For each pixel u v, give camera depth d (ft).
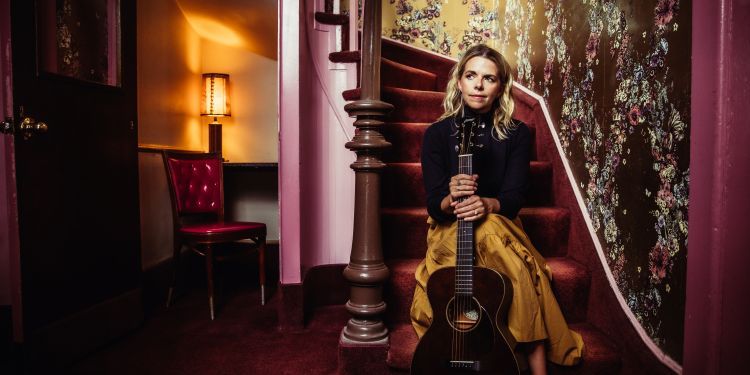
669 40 4.85
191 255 12.30
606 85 6.27
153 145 10.97
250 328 8.17
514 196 5.62
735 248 3.85
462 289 5.00
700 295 4.06
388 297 6.66
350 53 8.33
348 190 8.66
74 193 6.86
